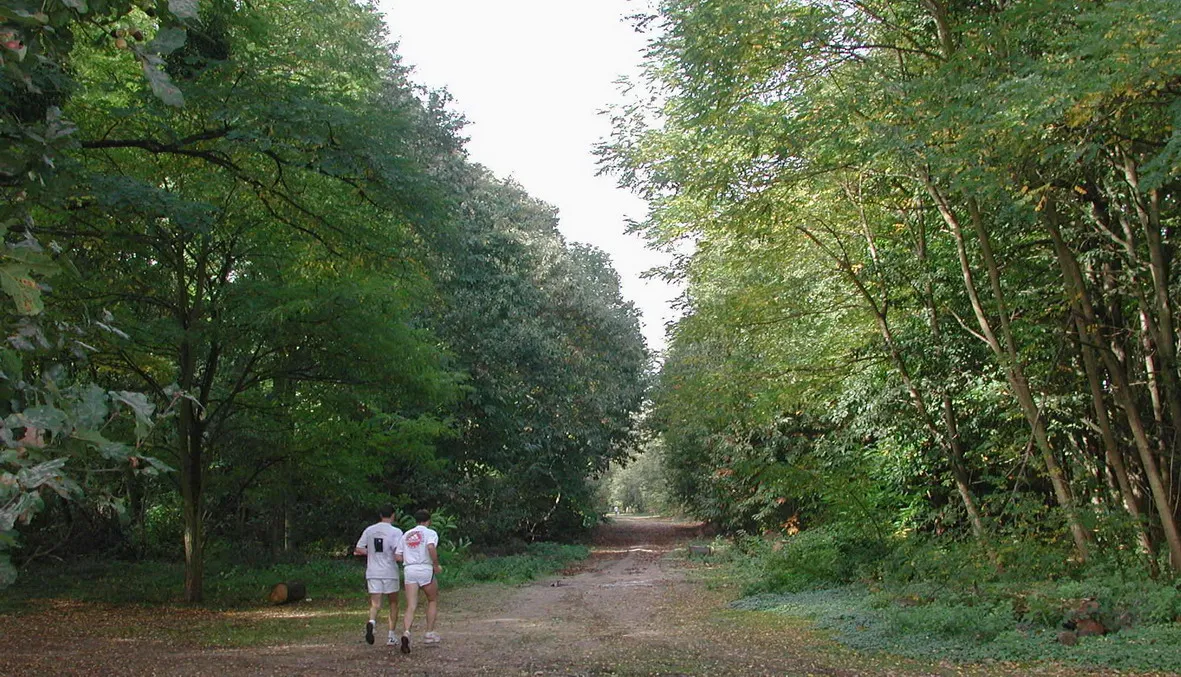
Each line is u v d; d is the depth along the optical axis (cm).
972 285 1237
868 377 1606
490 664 809
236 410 1570
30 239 254
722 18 1023
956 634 920
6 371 238
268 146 1002
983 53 925
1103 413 1163
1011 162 873
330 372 1525
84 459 245
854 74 1103
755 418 1708
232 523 2491
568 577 2270
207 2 956
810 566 1577
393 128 1116
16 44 257
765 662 824
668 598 1611
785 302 1533
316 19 1274
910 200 1408
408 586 913
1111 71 728
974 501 1425
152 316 1467
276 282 1466
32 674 738
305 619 1258
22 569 1839
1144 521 1129
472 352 2662
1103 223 1173
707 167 1230
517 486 3033
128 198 903
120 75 1125
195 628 1139
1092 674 733
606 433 3572
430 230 1205
